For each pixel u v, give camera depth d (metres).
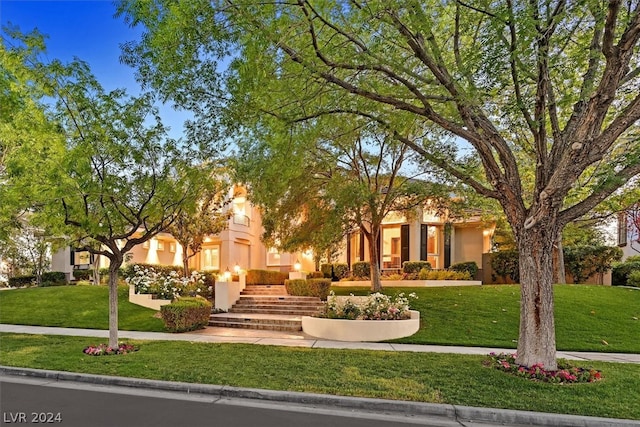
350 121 10.38
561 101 6.71
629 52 5.89
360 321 10.46
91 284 20.86
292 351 8.77
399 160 13.78
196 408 5.54
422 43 7.39
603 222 16.31
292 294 15.99
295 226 14.12
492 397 5.69
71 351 8.77
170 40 6.02
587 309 12.01
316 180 13.33
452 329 10.91
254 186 12.20
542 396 5.74
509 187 7.36
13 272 23.69
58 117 7.97
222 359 7.96
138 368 7.27
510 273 18.20
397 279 18.56
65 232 8.20
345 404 5.67
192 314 12.01
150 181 8.69
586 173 11.66
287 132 8.04
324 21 6.52
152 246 23.84
